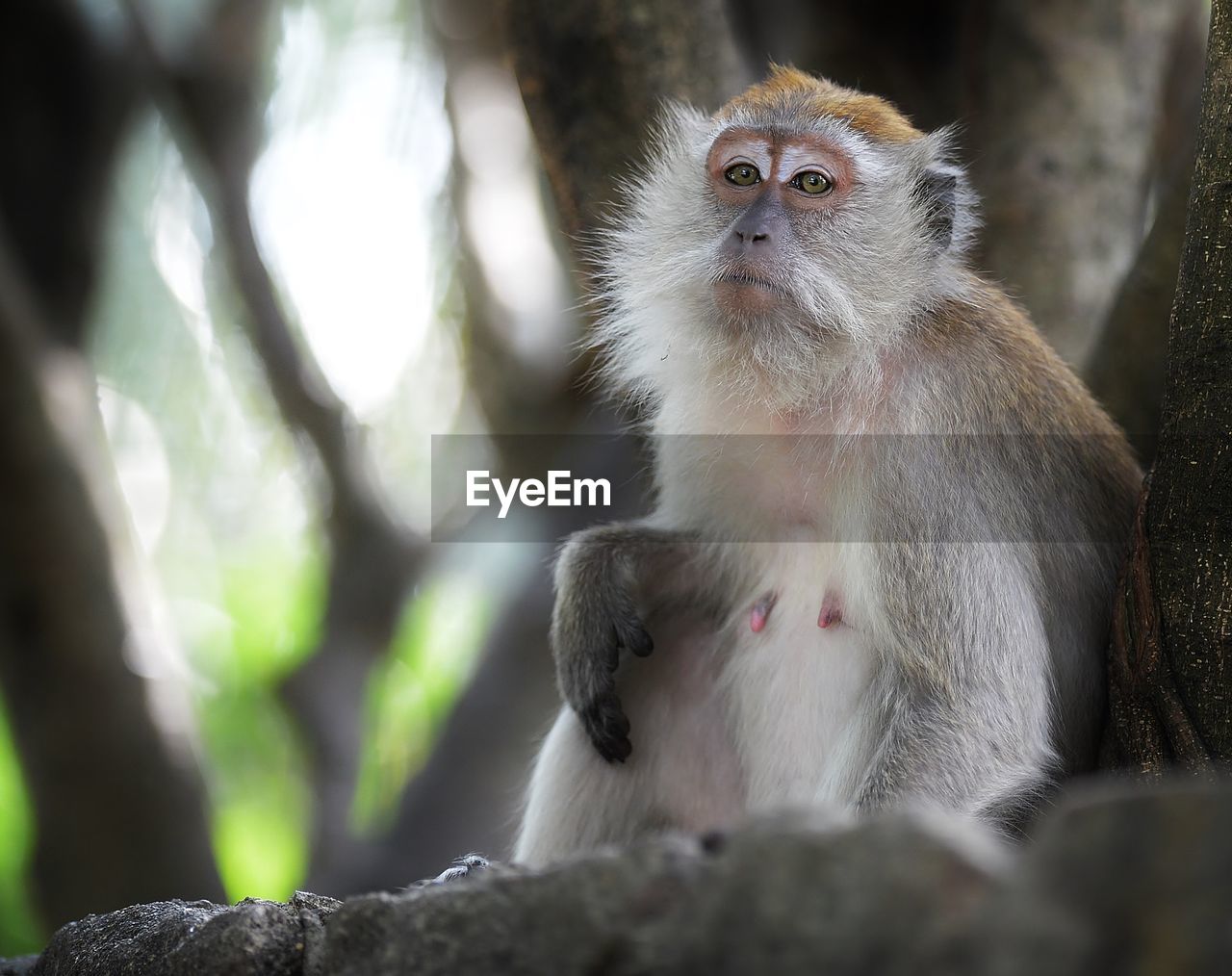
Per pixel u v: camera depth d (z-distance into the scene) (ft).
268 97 65.77
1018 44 36.91
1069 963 9.52
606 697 26.18
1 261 47.29
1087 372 33.50
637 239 29.60
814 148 27.61
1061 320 35.91
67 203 54.13
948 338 26.14
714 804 26.96
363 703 59.21
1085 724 25.50
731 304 26.45
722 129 28.60
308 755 58.34
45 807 46.62
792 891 11.06
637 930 12.33
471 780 47.06
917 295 26.76
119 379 71.97
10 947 58.29
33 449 45.91
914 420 25.05
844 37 40.16
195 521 78.02
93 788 46.52
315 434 59.06
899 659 24.03
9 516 45.80
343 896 46.73
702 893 11.73
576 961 12.71
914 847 10.59
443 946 13.70
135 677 47.29
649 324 28.71
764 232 26.71
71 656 46.39
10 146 53.31
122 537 48.26
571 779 26.99
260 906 17.10
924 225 27.20
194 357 72.02
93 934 19.34
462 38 58.70
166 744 47.52
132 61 54.95
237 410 73.72
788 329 26.22
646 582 27.94
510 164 58.90
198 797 47.88
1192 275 20.08
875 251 26.81
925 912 10.31
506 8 33.88
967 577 23.89
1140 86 37.09
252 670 77.66
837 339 26.14
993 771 22.95
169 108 57.00
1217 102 19.80
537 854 26.89
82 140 54.34
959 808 22.70
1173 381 20.38
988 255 36.47
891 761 23.08
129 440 74.43
